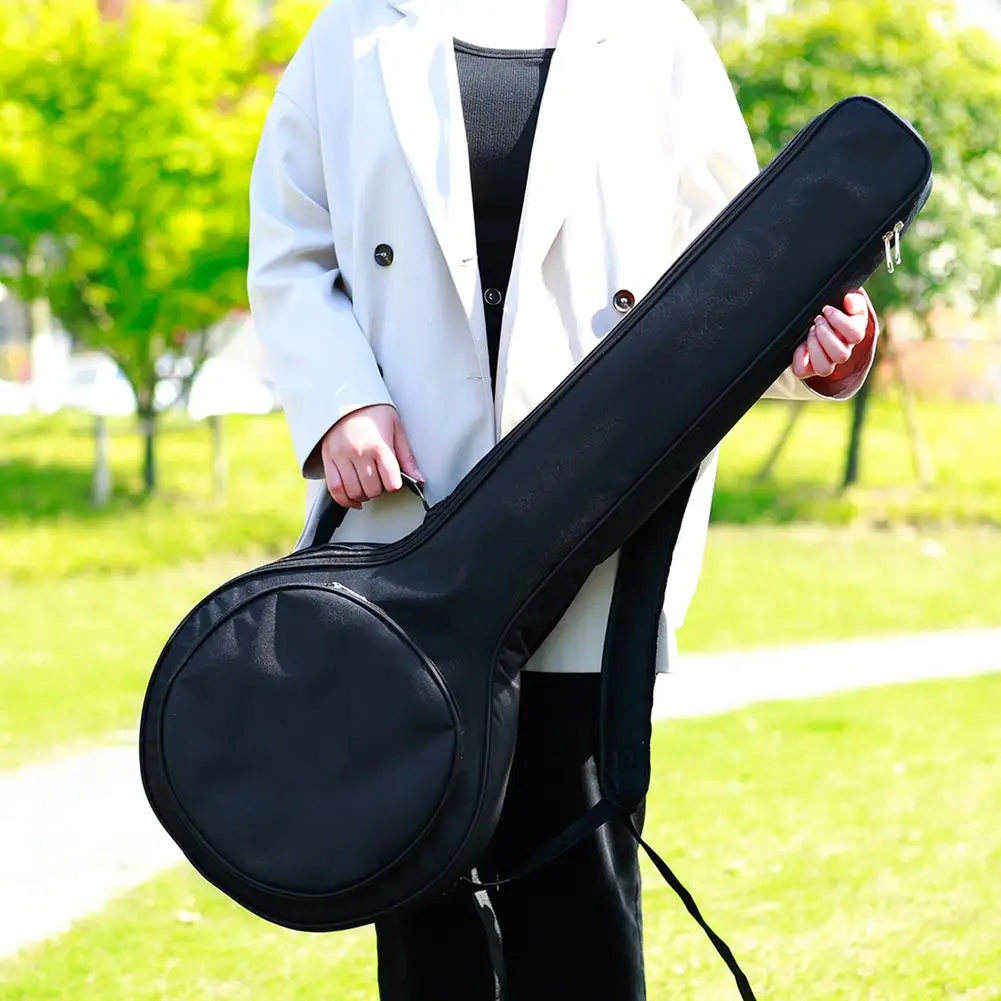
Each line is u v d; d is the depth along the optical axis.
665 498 2.07
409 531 2.24
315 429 2.19
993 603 9.51
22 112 12.00
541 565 2.04
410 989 2.31
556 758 2.21
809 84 12.70
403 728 2.01
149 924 4.02
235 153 12.16
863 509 13.06
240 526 12.11
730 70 13.09
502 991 2.11
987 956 3.62
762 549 11.45
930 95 12.67
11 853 4.70
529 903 2.25
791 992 3.41
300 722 2.03
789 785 5.30
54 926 4.04
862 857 4.44
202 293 12.38
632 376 2.05
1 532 11.71
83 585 10.12
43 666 7.54
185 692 2.06
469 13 2.26
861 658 7.89
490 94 2.21
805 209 2.06
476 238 2.21
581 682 2.20
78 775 5.62
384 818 2.01
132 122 11.95
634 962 2.27
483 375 2.20
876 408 16.50
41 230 12.19
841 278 2.06
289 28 12.88
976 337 16.73
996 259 13.16
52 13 12.16
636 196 2.22
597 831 2.23
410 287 2.21
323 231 2.33
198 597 9.73
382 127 2.22
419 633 2.04
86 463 14.42
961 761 5.64
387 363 2.23
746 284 2.05
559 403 2.06
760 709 6.66
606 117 2.21
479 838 2.03
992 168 12.85
